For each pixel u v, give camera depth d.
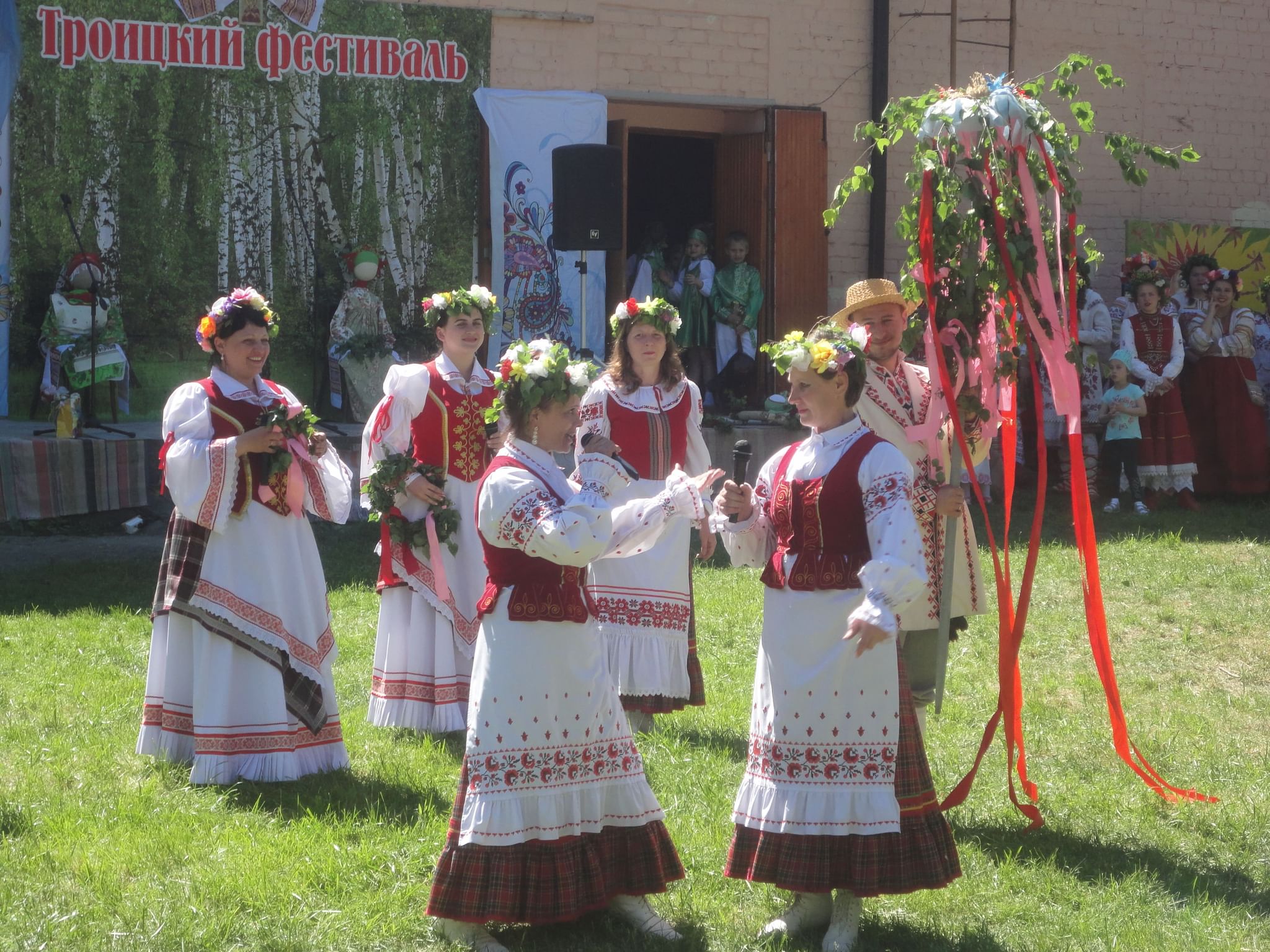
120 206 12.80
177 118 12.91
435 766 5.63
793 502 3.98
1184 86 16.34
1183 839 4.91
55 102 12.59
